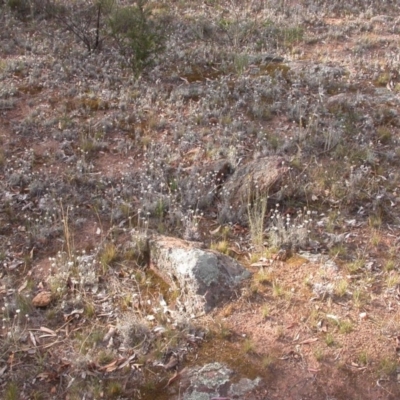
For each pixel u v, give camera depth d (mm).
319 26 6309
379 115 4473
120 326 2705
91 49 5387
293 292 2930
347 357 2604
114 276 3041
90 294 2939
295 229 3297
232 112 4480
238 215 3453
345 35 6078
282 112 4551
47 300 2877
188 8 6625
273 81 4930
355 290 2951
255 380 2512
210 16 6395
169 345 2627
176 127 4262
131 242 3221
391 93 4844
